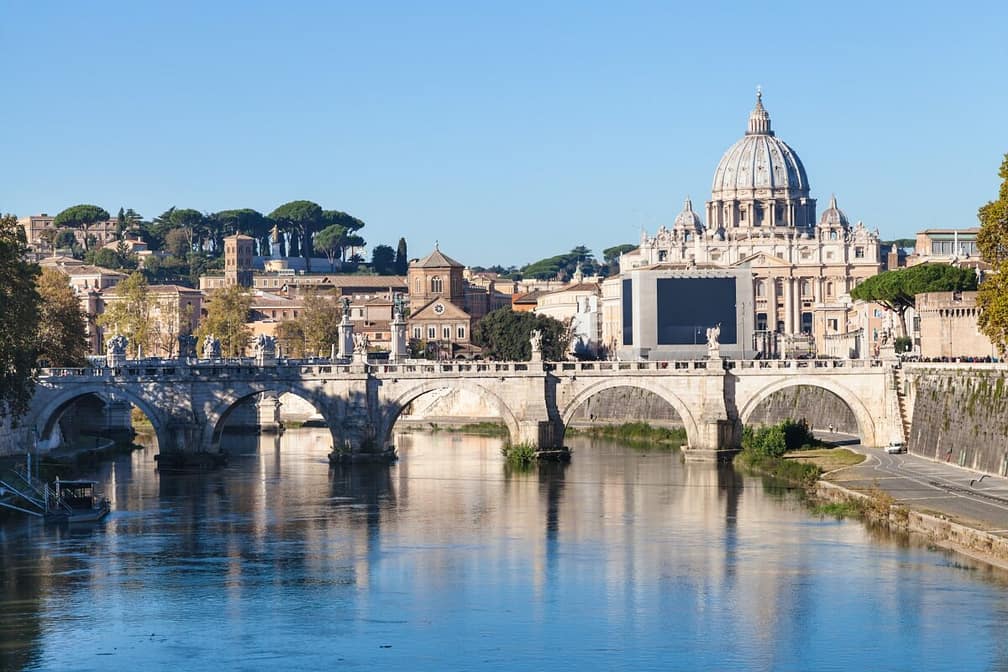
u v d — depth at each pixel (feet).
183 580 550.77
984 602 502.38
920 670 440.86
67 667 447.83
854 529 628.28
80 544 616.39
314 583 545.85
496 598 522.88
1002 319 654.53
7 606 513.04
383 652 461.78
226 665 449.48
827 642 465.88
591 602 516.32
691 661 451.12
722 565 565.12
